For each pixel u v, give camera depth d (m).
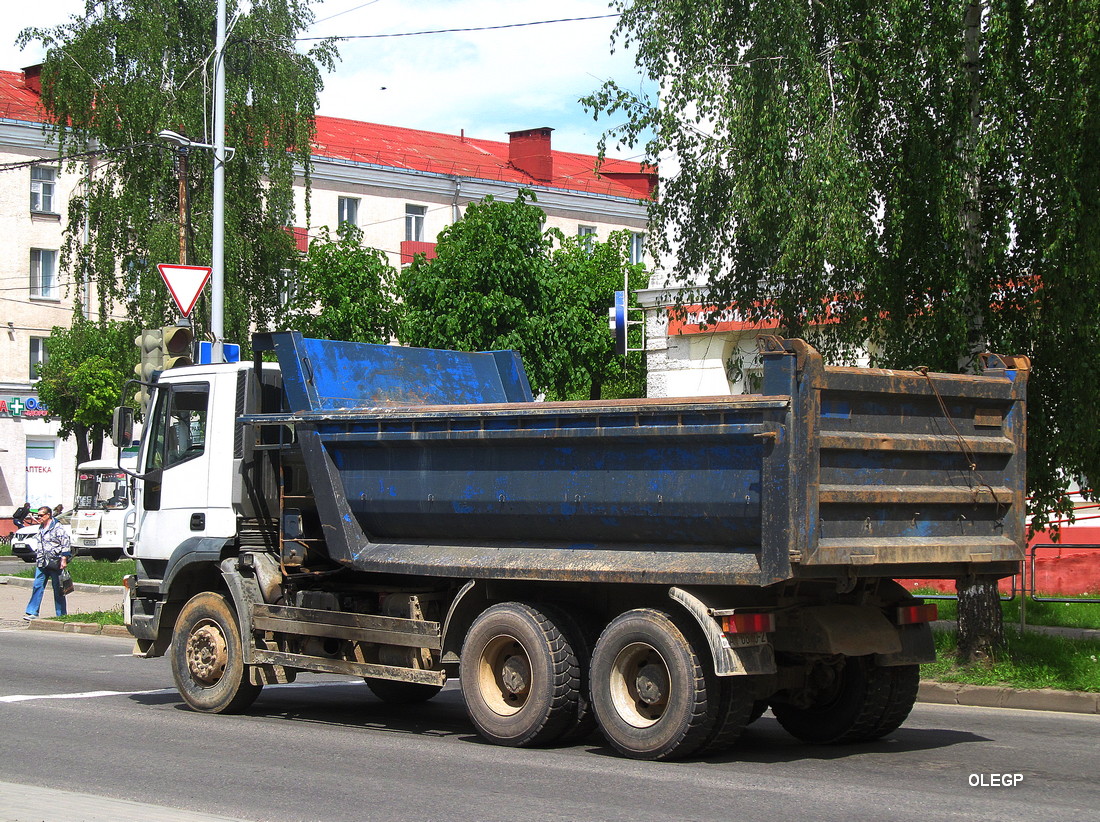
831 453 8.16
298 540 10.85
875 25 12.22
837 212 11.89
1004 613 16.17
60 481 49.16
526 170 54.12
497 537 9.65
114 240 30.44
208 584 11.70
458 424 9.56
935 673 12.52
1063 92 11.55
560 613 9.13
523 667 9.19
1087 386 12.01
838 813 6.96
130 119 29.78
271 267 31.02
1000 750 9.24
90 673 14.20
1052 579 18.14
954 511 8.98
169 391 11.89
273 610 10.73
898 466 8.60
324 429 10.40
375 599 10.59
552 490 9.09
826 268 13.07
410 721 10.81
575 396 25.25
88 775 8.16
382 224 49.19
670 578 8.47
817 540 7.93
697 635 8.44
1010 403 9.35
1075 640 13.64
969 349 12.77
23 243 46.84
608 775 8.10
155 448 11.98
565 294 23.67
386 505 10.09
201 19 30.59
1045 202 12.10
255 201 31.09
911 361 12.78
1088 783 7.89
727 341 22.34
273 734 9.90
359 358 11.05
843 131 12.01
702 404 8.22
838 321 13.41
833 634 8.59
